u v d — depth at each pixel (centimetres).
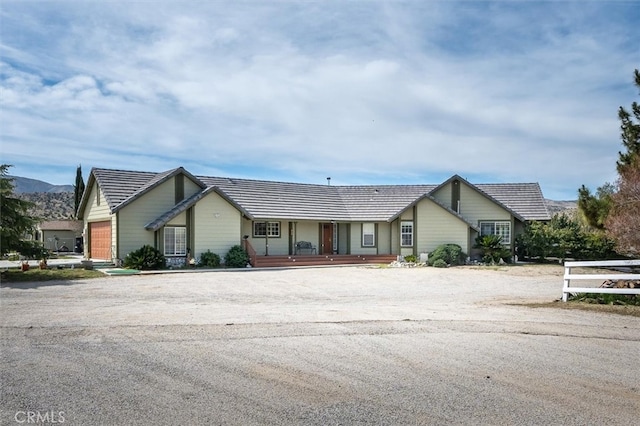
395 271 2800
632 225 1669
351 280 2294
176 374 743
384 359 829
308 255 3472
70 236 5812
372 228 3731
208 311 1292
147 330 1031
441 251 3281
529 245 3494
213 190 3038
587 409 621
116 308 1348
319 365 793
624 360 831
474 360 827
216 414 597
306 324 1101
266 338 966
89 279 2219
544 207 3800
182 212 2980
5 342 930
